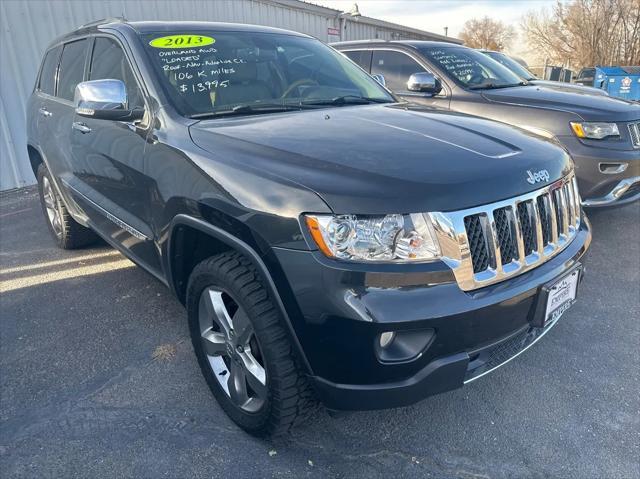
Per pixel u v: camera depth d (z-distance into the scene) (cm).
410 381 190
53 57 449
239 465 221
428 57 569
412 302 182
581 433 238
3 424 248
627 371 283
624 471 216
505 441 234
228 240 213
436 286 187
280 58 334
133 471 218
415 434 239
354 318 179
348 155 211
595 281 395
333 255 183
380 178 192
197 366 292
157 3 881
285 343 202
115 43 321
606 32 3109
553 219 231
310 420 226
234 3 1031
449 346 190
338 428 243
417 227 186
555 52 3494
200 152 234
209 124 256
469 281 193
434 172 199
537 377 279
